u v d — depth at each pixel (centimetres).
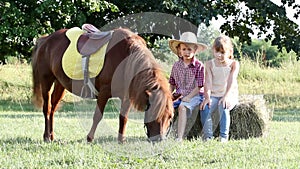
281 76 1819
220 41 702
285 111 1374
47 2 1425
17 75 1744
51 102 744
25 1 1518
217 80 710
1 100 1553
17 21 1461
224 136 702
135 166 511
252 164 518
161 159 545
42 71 738
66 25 1540
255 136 754
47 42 736
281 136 754
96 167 504
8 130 809
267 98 1590
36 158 546
